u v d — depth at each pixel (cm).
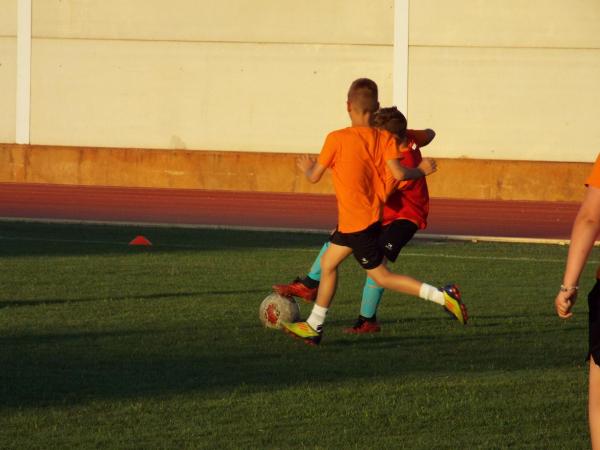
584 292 3050
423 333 2323
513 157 7625
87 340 2175
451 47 7600
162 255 3716
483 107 7606
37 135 8100
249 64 7862
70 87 8044
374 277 2162
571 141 7556
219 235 4519
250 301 2716
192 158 7731
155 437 1475
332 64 7750
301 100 7819
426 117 7662
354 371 1916
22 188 7356
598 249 4266
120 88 8000
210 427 1528
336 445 1448
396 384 1805
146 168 7781
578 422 1582
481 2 7544
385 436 1495
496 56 7562
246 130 7900
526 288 3056
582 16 7475
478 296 2895
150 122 8000
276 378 1848
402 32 7619
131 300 2700
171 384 1792
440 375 1888
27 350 2067
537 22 7512
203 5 7869
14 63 8069
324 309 2142
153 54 7950
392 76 7669
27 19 8019
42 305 2603
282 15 7781
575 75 7512
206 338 2217
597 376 1224
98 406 1638
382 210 2130
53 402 1659
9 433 1484
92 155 7831
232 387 1775
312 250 3956
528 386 1802
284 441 1465
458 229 5281
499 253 4006
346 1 7688
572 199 7294
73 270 3266
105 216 5619
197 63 7919
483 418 1597
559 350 2139
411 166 2269
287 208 6341
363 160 2094
